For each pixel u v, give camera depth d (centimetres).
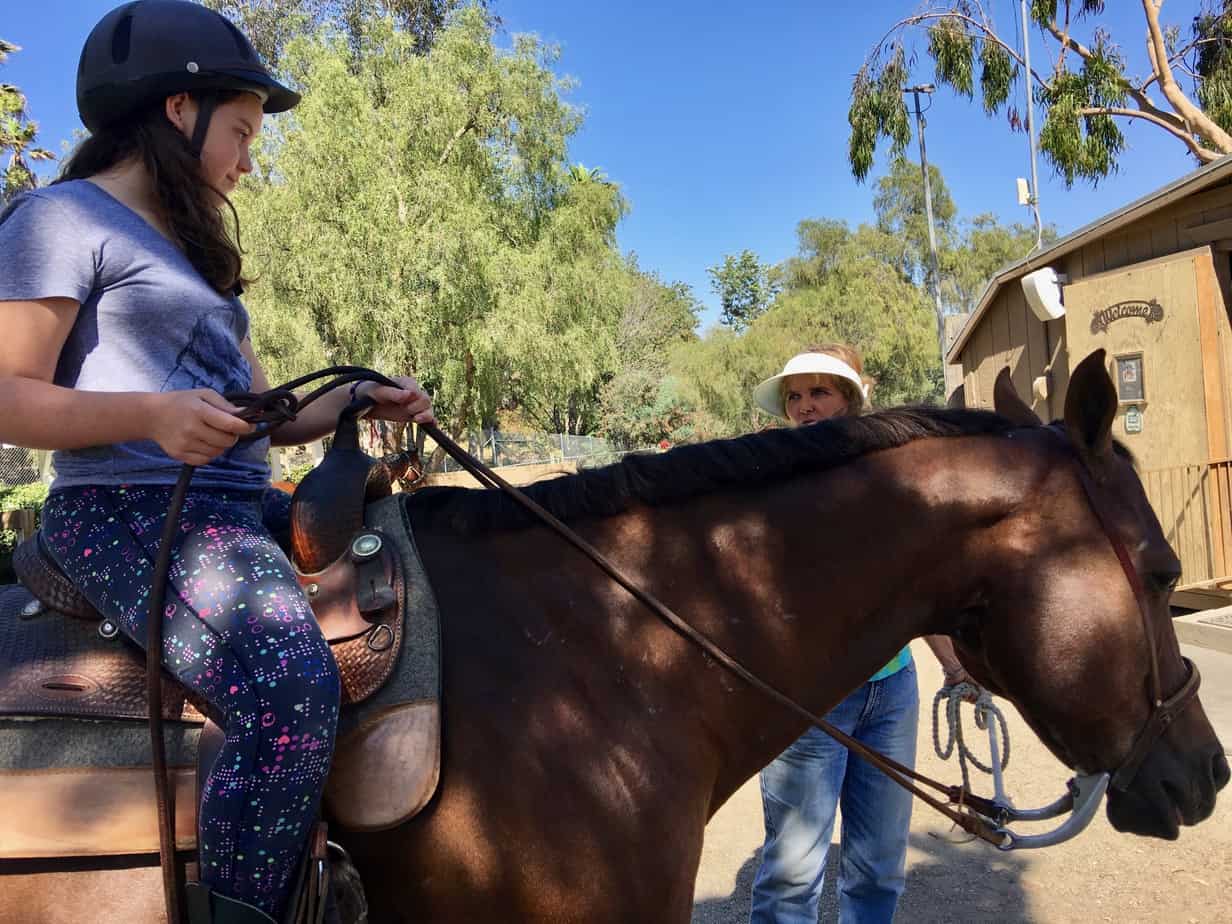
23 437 120
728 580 163
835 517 167
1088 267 816
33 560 139
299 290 1598
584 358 1733
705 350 3097
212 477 142
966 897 330
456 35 1756
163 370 137
